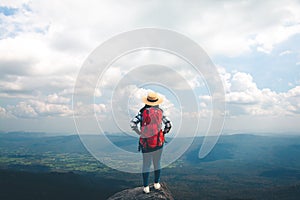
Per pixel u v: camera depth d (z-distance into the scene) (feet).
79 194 171.22
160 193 21.76
